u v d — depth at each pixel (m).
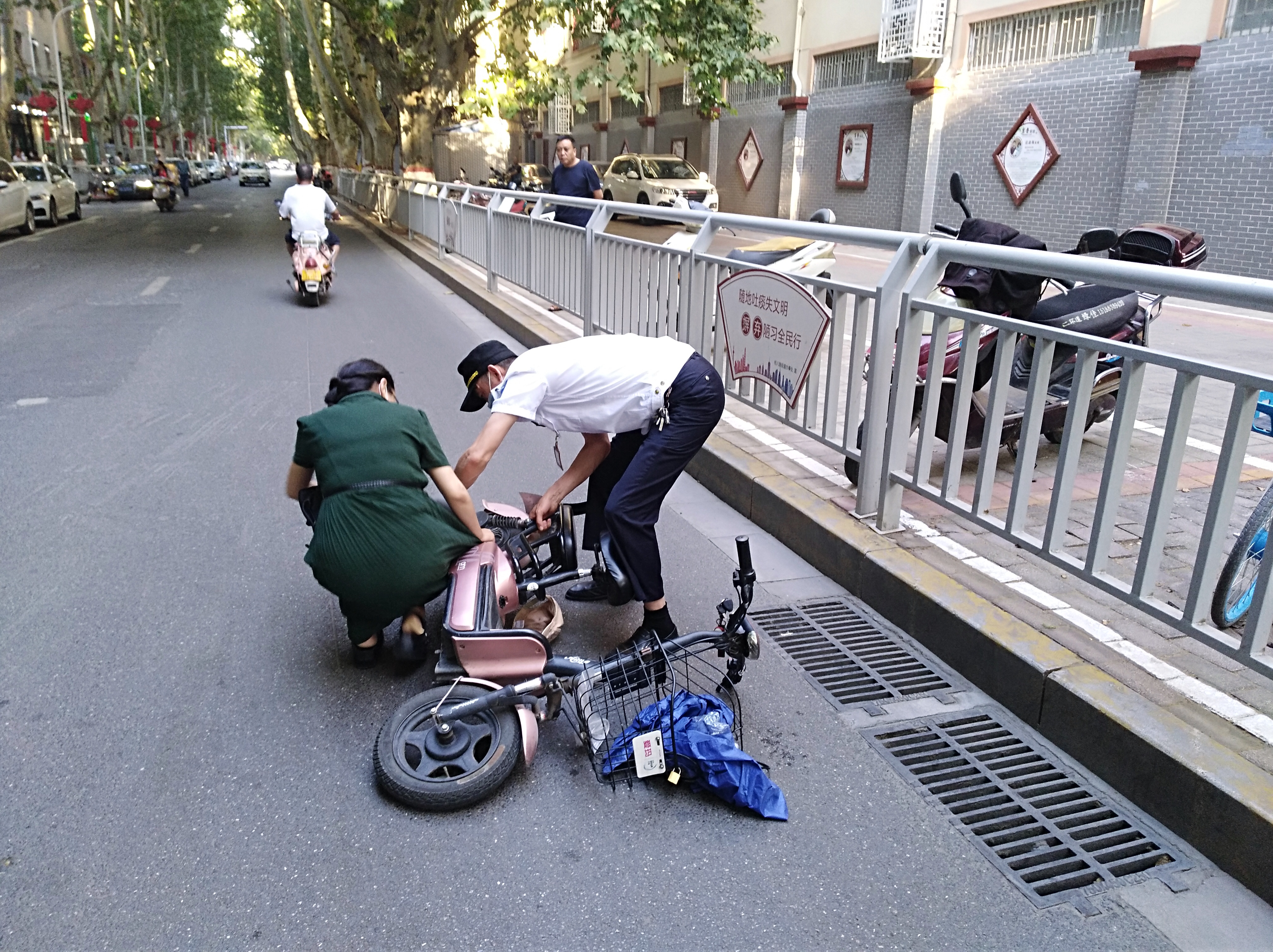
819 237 4.66
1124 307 5.09
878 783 2.93
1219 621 3.14
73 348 8.59
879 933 2.36
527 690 2.89
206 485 5.28
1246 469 5.38
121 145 54.03
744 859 2.61
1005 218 18.09
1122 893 2.49
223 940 2.30
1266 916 2.42
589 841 2.67
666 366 3.43
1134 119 15.20
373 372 3.52
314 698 3.32
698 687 3.42
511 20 20.20
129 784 2.85
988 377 5.07
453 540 3.35
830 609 4.03
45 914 2.36
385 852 2.61
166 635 3.70
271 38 59.19
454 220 14.32
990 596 3.70
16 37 39.47
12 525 4.68
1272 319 11.30
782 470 5.13
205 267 14.74
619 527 3.38
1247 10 13.66
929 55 18.97
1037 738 3.15
